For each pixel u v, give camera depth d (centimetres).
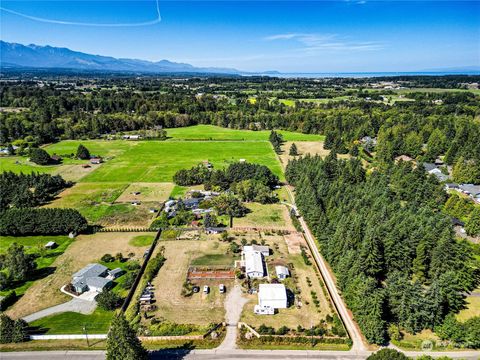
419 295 5603
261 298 6194
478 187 11344
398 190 10994
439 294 5541
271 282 6888
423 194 10375
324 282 6969
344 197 9575
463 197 10594
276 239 8750
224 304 6225
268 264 7569
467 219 9275
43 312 5988
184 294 6450
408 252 6944
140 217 9944
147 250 8081
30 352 5081
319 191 10462
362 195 9894
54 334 5428
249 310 6075
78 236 8731
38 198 10894
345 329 5575
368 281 5706
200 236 8806
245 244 8412
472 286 6794
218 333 5491
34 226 8581
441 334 5409
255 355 5088
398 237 7006
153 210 10338
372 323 5262
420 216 8144
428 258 6962
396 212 8594
